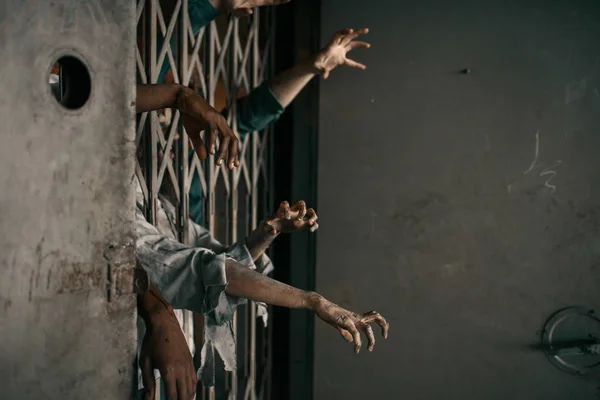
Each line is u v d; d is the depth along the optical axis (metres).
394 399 3.13
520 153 3.04
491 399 3.10
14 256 1.12
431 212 3.07
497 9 3.00
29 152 1.14
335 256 3.12
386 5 3.02
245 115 2.58
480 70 3.02
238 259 1.91
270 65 3.09
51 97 1.18
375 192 3.08
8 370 1.12
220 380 3.17
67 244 1.23
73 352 1.25
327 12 3.03
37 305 1.17
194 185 2.40
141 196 1.89
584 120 3.01
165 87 1.61
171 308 1.53
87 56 1.25
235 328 2.69
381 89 3.05
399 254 3.10
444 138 3.05
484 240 3.07
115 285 1.34
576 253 3.04
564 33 2.99
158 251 1.55
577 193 3.03
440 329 3.11
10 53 1.09
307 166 3.18
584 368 3.04
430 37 3.03
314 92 3.12
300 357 3.25
